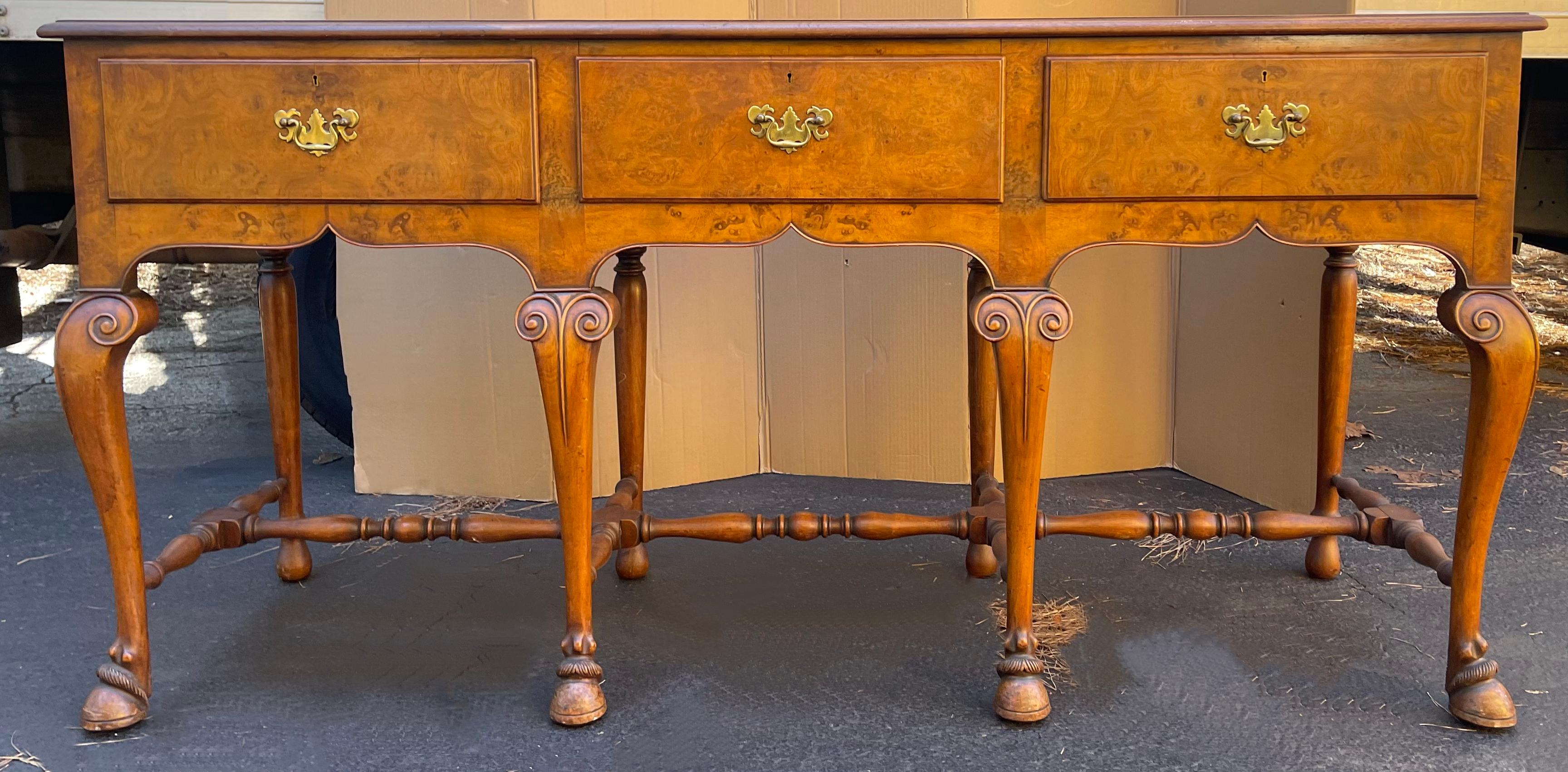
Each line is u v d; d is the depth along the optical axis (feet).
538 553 6.87
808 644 5.52
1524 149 9.38
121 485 4.59
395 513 7.75
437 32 4.26
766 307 8.54
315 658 5.37
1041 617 5.79
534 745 4.55
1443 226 4.34
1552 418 10.16
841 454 8.52
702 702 4.92
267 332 6.15
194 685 5.08
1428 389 11.53
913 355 8.20
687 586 6.32
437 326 7.96
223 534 5.60
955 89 4.32
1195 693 4.95
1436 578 6.29
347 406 8.77
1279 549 6.82
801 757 4.45
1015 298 4.42
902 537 6.55
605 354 7.83
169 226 4.44
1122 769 4.33
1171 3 7.97
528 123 4.36
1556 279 17.16
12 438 9.73
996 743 4.54
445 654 5.43
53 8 7.42
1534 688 4.93
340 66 4.34
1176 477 8.60
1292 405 7.42
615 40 4.32
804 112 4.34
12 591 6.22
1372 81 4.25
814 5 7.86
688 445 8.36
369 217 4.44
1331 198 4.33
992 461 6.51
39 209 9.15
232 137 4.37
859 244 4.42
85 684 5.07
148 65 4.33
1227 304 8.07
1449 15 4.16
